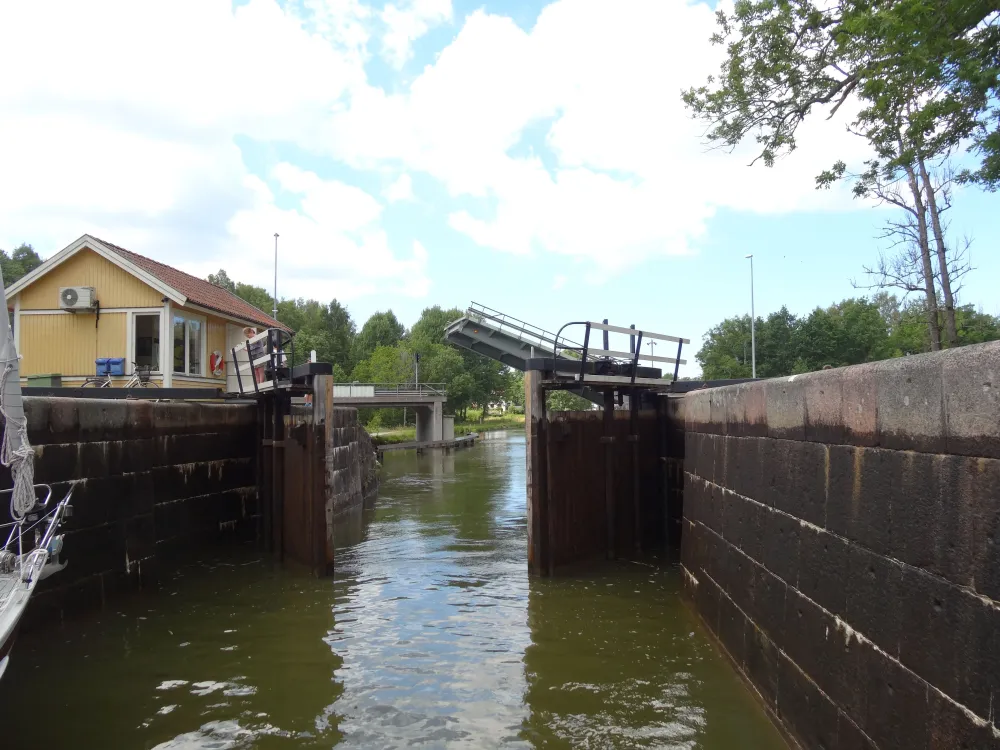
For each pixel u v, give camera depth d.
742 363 55.53
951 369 2.95
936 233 13.17
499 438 59.81
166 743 5.00
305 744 4.98
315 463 9.63
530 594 8.92
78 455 7.62
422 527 14.28
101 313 16.20
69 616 7.44
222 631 7.46
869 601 3.63
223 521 11.46
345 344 90.81
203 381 17.41
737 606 6.15
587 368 10.22
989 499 2.69
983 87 7.82
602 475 10.95
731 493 6.43
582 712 5.45
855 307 51.66
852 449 3.88
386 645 7.03
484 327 16.52
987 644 2.67
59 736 5.09
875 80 8.50
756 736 4.99
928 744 3.05
